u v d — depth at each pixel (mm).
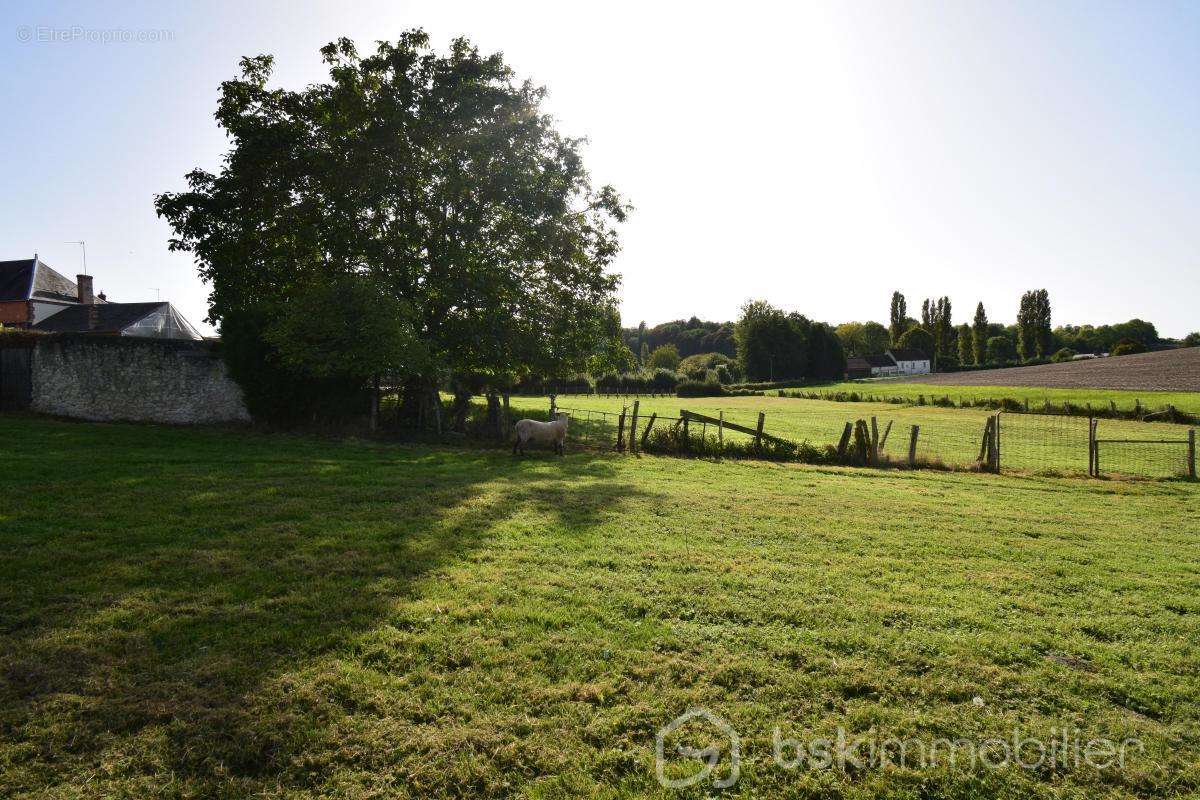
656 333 171625
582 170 25641
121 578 6164
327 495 10367
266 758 3703
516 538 8344
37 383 21344
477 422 23578
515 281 22922
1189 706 4738
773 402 63656
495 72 23875
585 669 4848
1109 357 102188
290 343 18250
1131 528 11109
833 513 11102
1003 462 21359
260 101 22016
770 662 5121
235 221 21281
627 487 12781
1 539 7070
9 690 4195
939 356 145125
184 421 21609
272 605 5730
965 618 6227
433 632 5320
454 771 3641
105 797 3318
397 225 22328
